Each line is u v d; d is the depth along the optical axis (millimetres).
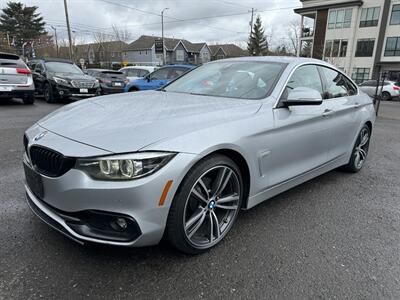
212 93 3346
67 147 2109
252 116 2697
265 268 2375
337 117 3746
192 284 2174
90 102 3080
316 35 39906
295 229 2959
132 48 65000
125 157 1993
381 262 2510
